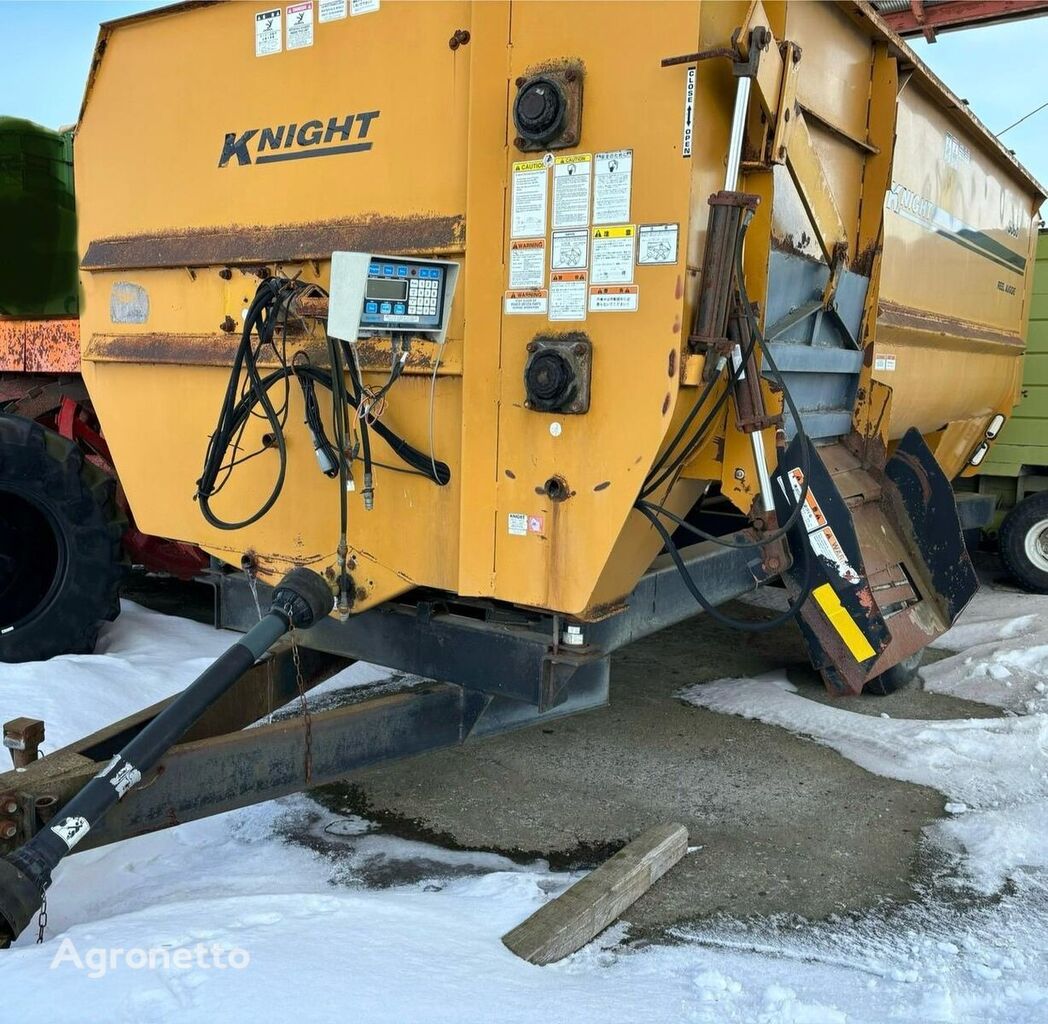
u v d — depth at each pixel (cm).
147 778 227
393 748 276
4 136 435
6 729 227
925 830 310
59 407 439
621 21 234
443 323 257
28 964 182
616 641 294
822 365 344
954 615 380
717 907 261
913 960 235
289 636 320
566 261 245
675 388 234
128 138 333
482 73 252
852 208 370
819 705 411
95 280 349
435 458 271
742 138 235
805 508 312
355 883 267
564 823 313
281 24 291
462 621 287
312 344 287
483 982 195
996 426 618
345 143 281
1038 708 412
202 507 287
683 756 367
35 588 398
